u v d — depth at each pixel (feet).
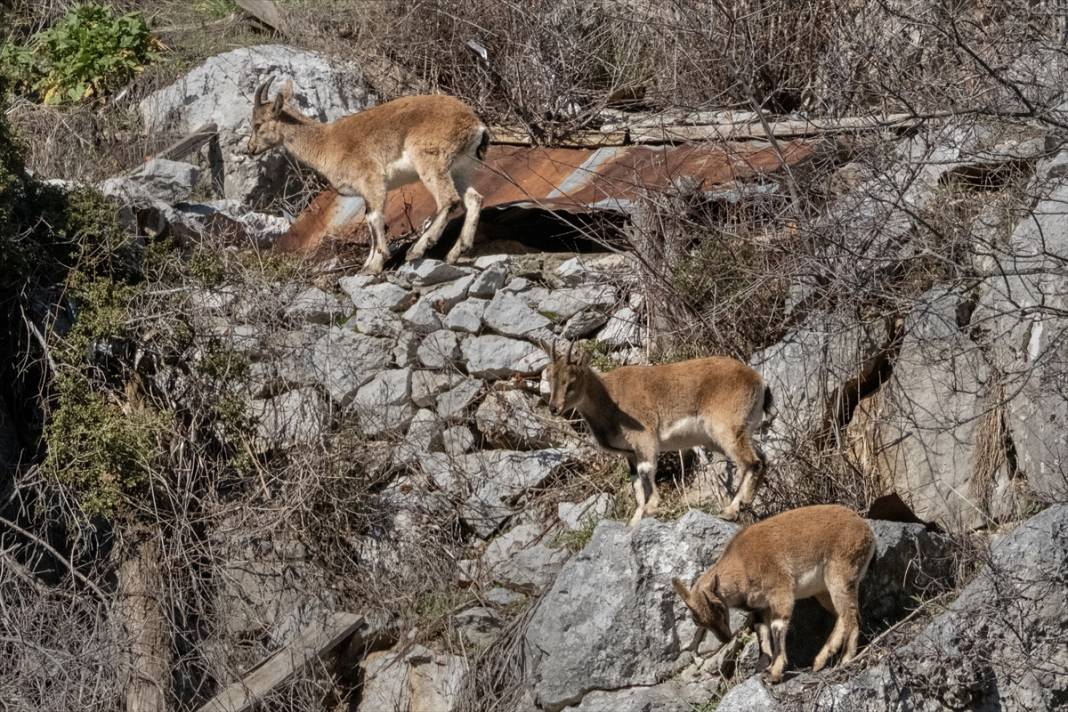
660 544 104.27
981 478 108.47
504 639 110.83
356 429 129.70
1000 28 121.19
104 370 129.18
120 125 174.50
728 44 145.69
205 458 127.85
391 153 135.64
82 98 178.91
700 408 106.52
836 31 140.77
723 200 125.80
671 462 120.16
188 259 137.80
